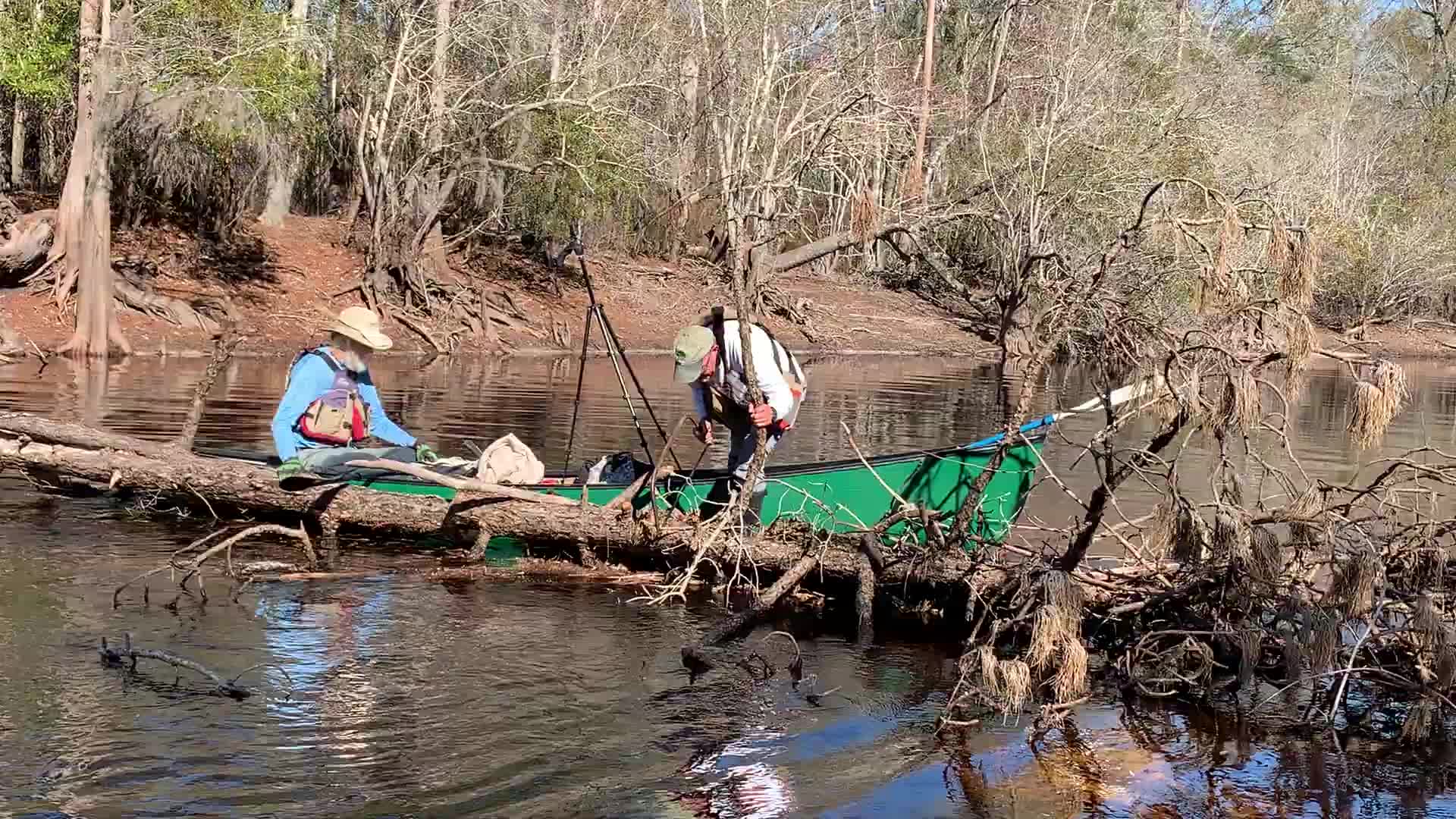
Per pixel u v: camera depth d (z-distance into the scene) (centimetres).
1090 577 627
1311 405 2017
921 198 2477
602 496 745
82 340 2053
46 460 798
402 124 2753
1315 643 519
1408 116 4975
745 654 559
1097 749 468
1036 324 672
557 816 385
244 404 1445
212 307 2450
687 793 407
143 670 491
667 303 3266
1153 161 2723
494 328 2773
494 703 476
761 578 689
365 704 467
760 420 651
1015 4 3619
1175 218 611
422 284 2744
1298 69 4119
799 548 660
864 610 622
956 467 732
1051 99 3145
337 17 2912
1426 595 529
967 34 3928
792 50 3344
